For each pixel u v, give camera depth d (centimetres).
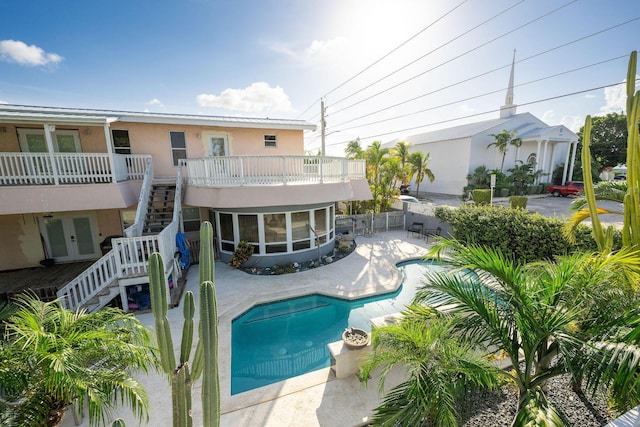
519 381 323
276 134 1418
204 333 233
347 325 762
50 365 276
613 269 338
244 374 583
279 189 1023
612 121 3588
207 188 1033
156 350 390
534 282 332
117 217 1180
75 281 686
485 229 1073
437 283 362
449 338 315
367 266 1112
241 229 1106
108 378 314
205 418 241
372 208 1830
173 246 912
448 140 3156
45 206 865
